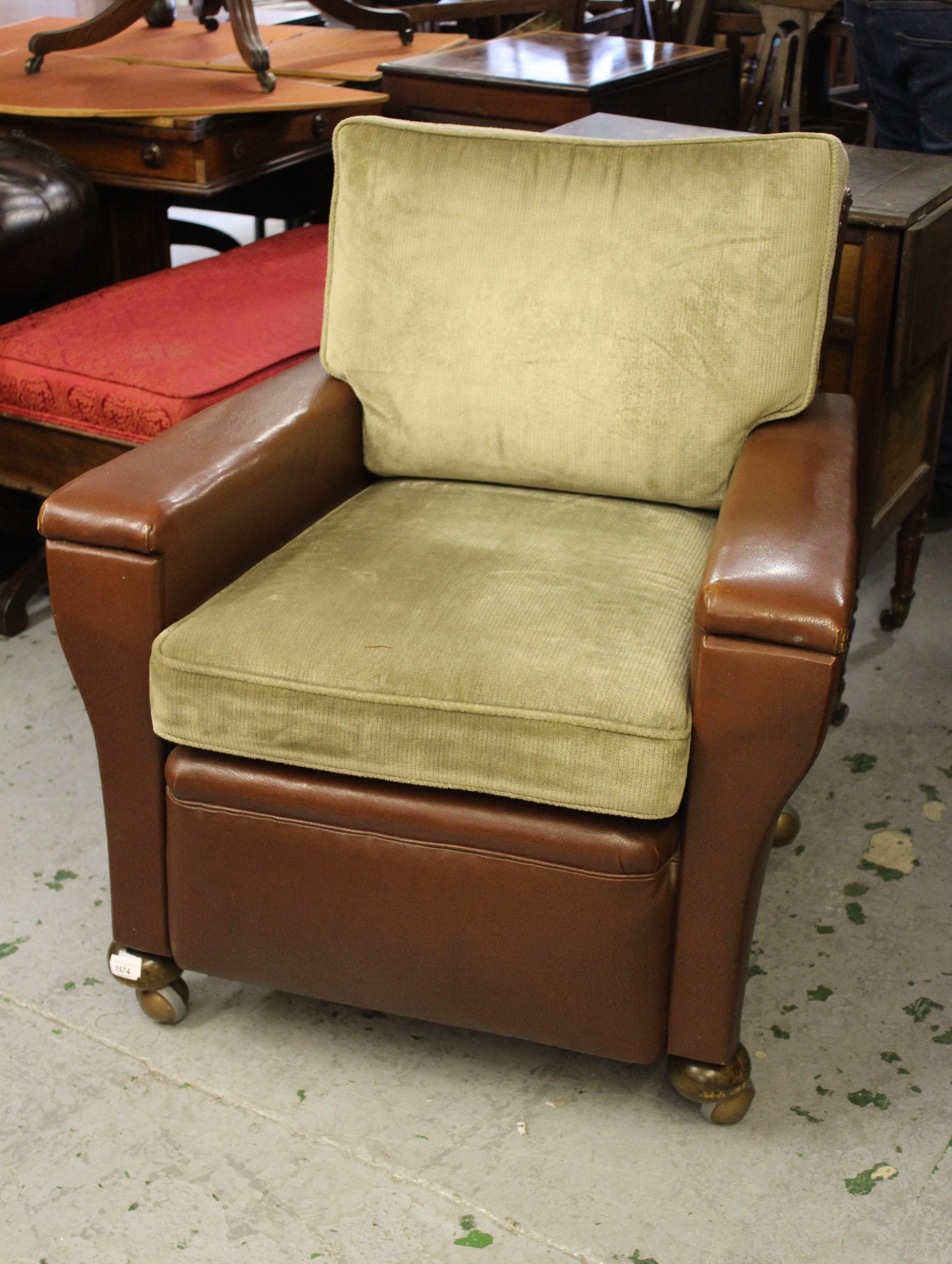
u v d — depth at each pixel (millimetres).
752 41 3449
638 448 1580
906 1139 1394
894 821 1897
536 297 1595
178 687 1312
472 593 1391
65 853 1814
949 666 2275
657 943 1289
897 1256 1265
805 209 1511
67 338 2047
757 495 1343
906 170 2039
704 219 1539
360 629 1329
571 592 1396
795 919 1711
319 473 1622
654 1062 1387
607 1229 1293
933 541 2703
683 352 1551
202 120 2471
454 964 1354
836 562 1207
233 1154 1373
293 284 2277
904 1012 1563
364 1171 1355
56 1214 1305
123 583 1314
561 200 1589
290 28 3525
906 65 2496
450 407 1639
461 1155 1375
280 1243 1277
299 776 1329
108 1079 1463
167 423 1921
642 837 1240
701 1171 1357
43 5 3912
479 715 1235
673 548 1515
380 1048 1516
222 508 1407
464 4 3357
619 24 3758
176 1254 1266
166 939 1472
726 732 1185
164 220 2855
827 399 1630
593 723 1206
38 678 2217
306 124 2748
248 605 1372
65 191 2287
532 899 1290
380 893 1340
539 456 1622
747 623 1142
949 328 2086
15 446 2113
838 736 2088
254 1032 1535
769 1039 1524
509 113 2699
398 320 1649
